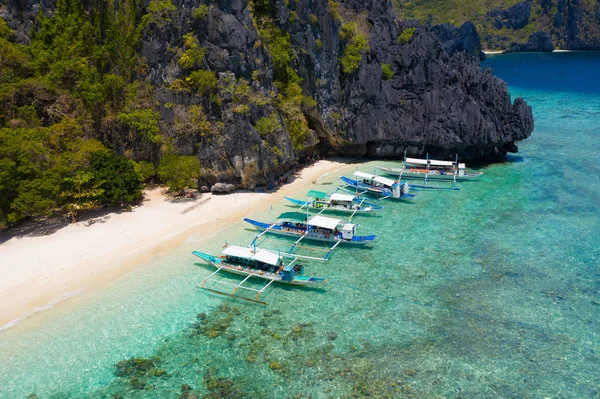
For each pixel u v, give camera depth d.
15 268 39.38
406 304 36.00
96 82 55.41
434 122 66.12
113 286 37.94
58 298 36.19
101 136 55.81
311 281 37.78
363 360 30.48
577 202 52.84
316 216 47.22
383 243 45.31
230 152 54.06
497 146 68.69
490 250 43.47
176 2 54.66
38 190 43.94
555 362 29.88
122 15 55.91
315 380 28.94
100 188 48.31
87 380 29.02
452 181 61.75
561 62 180.38
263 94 56.75
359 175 58.41
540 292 36.94
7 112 49.97
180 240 45.22
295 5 60.88
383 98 66.81
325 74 64.69
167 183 52.97
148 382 28.92
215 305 36.19
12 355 30.62
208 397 27.78
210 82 53.12
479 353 30.84
